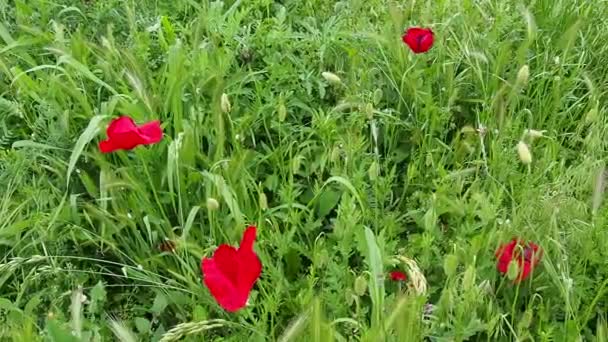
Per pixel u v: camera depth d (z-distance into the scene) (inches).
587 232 29.2
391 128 36.8
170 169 30.5
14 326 26.6
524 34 41.6
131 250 31.7
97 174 34.8
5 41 40.4
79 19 43.8
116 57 37.7
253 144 36.4
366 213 31.2
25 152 34.4
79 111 36.7
